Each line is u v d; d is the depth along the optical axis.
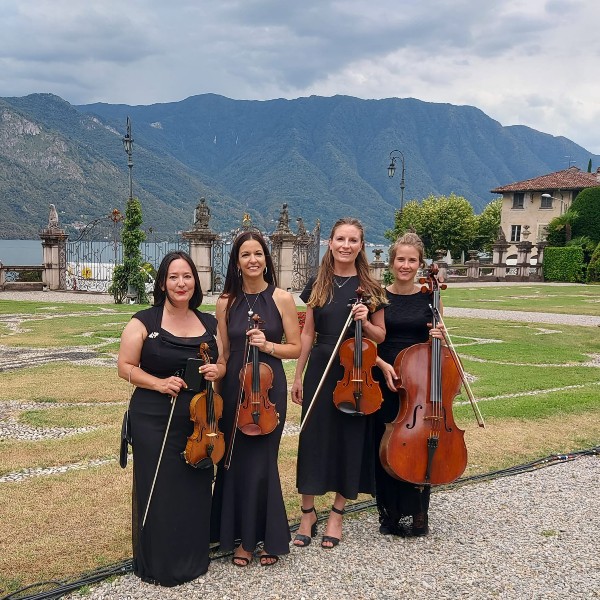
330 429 4.05
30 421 7.06
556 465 5.69
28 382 9.10
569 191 49.72
